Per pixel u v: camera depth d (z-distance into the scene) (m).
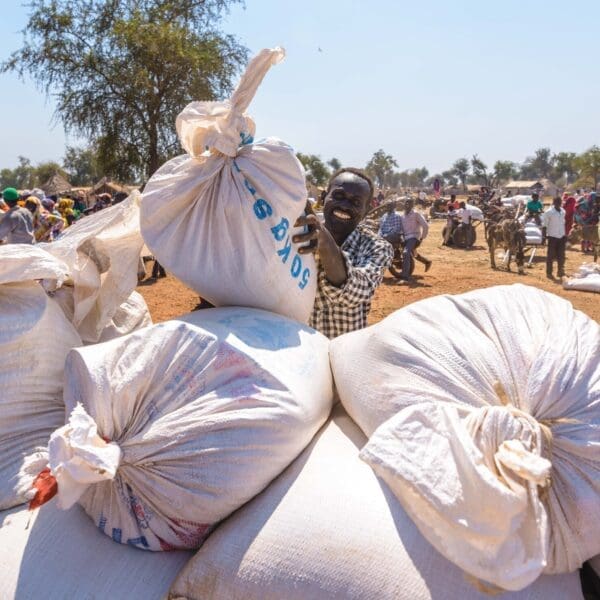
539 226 19.31
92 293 2.50
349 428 2.17
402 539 1.73
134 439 1.78
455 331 1.99
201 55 21.48
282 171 2.34
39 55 21.52
